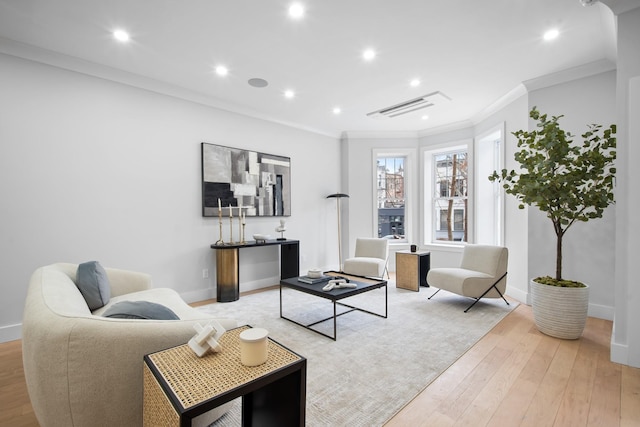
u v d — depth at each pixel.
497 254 3.45
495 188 4.65
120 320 1.21
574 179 2.46
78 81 2.96
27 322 1.20
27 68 2.70
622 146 2.11
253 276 4.42
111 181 3.15
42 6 2.15
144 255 3.36
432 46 2.72
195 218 3.78
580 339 2.56
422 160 5.57
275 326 2.89
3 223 2.59
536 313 2.73
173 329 1.27
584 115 3.11
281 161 4.74
